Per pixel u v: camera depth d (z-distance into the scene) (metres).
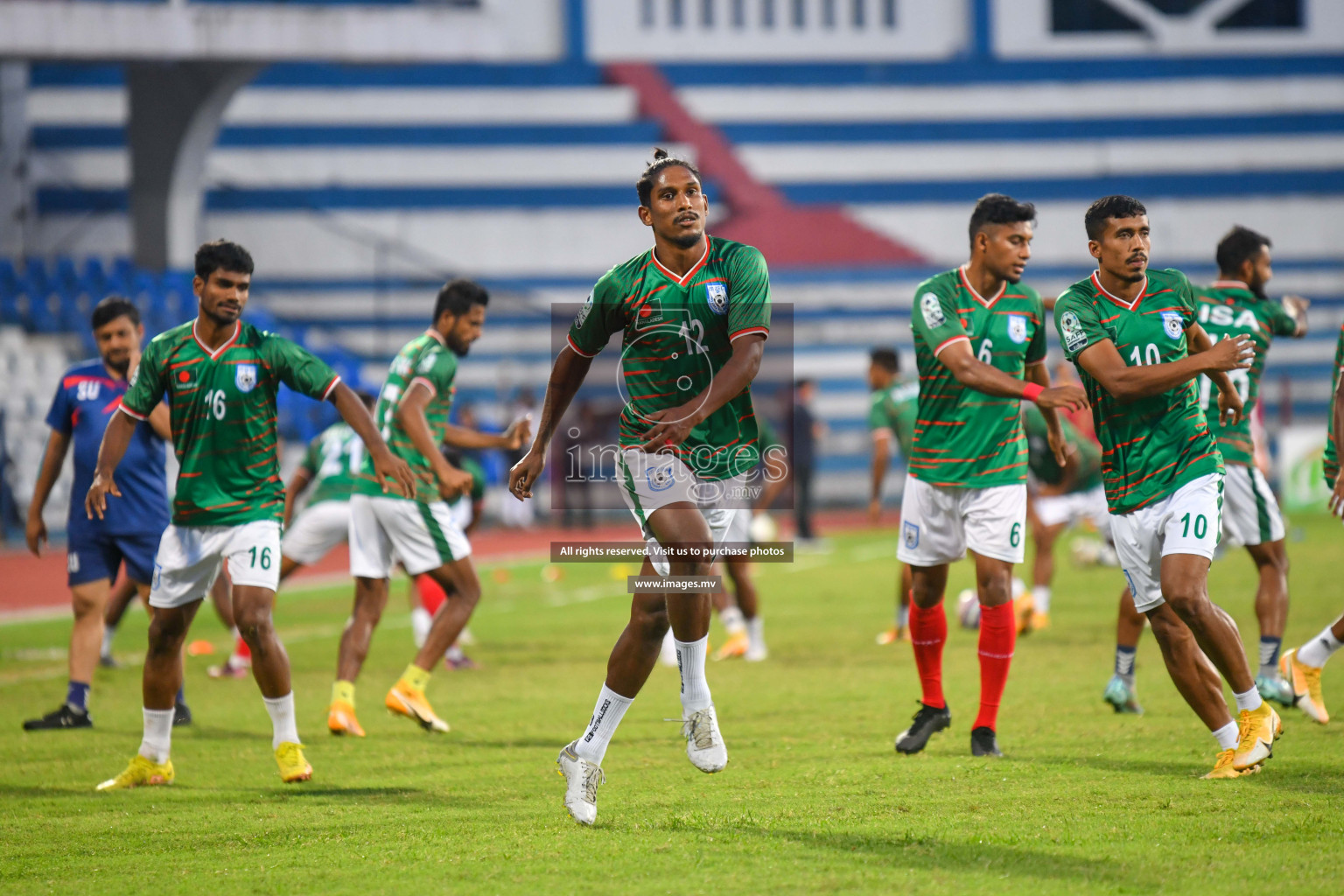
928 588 20.02
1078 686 25.66
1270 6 113.94
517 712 24.81
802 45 112.38
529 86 108.75
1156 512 17.56
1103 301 18.08
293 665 31.95
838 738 21.02
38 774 19.56
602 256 108.75
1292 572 45.72
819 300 108.25
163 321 78.88
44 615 43.44
